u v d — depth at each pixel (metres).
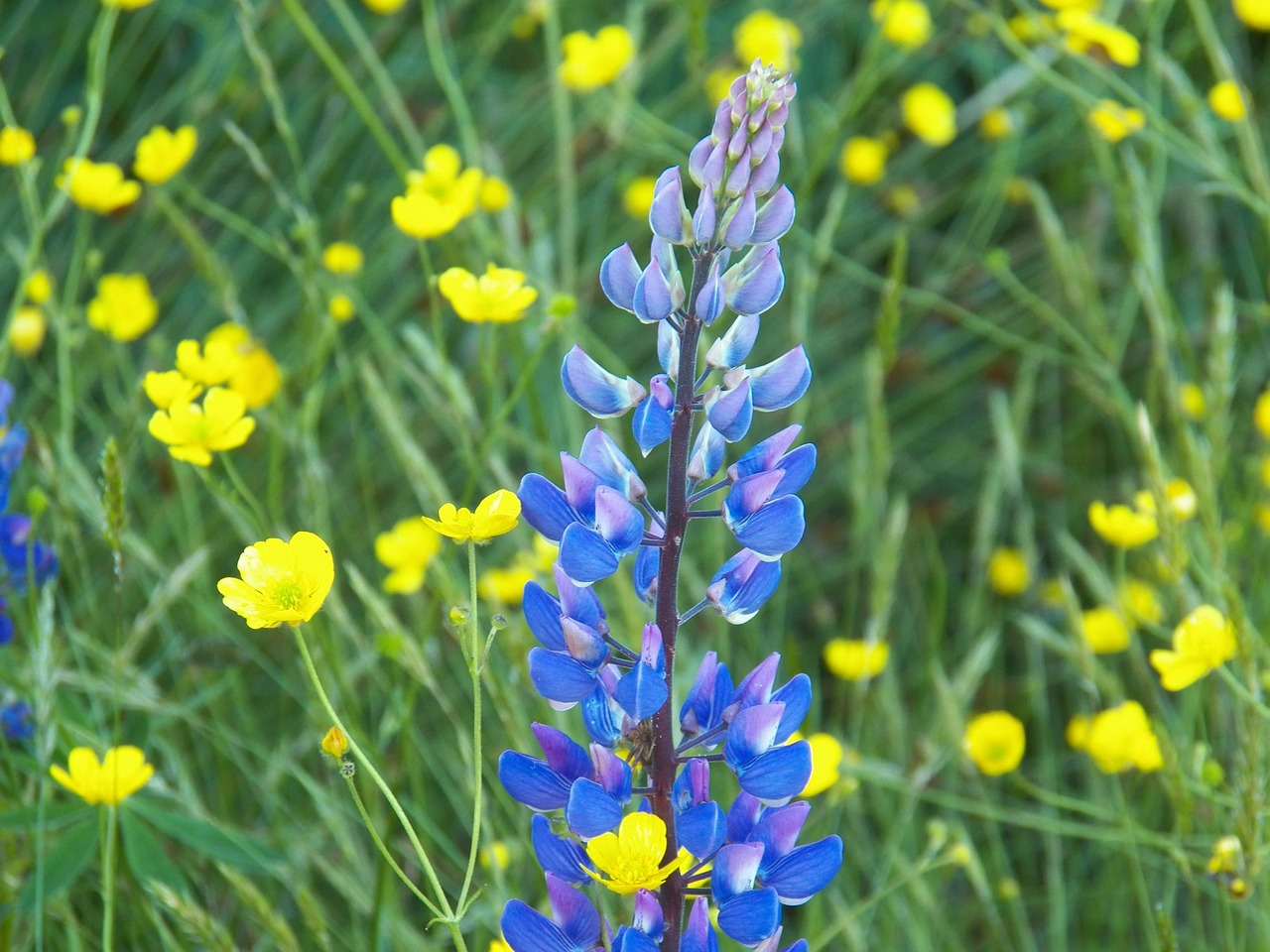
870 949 0.90
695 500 0.64
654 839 0.63
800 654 1.04
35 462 0.93
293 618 0.65
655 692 0.63
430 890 0.88
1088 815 0.98
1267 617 0.92
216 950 0.72
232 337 0.95
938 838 0.81
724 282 0.63
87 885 0.81
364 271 1.20
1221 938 0.84
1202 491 0.80
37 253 0.90
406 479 1.11
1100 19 1.15
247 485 1.08
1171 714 0.92
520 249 1.00
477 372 1.12
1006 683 1.08
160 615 0.80
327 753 0.66
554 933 0.64
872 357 0.96
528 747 0.78
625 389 0.65
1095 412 1.23
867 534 1.03
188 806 0.79
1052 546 1.21
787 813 0.64
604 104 1.18
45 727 0.75
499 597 0.88
